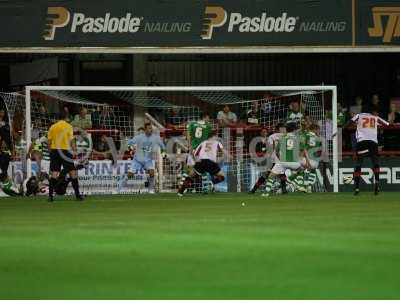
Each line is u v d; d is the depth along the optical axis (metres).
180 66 82.75
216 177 65.38
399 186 71.50
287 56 83.12
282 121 76.19
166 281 23.61
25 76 82.69
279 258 27.83
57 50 73.88
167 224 40.28
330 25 74.31
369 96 83.31
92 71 83.62
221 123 73.44
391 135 76.31
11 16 73.56
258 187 67.31
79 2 73.88
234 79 82.94
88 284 23.20
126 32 74.12
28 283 23.47
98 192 70.19
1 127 69.06
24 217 45.53
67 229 38.09
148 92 80.00
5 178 68.62
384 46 74.44
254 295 21.38
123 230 37.38
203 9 74.31
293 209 49.97
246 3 74.31
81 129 70.69
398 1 74.38
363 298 20.84
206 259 27.72
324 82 83.25
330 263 26.69
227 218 43.66
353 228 37.78
